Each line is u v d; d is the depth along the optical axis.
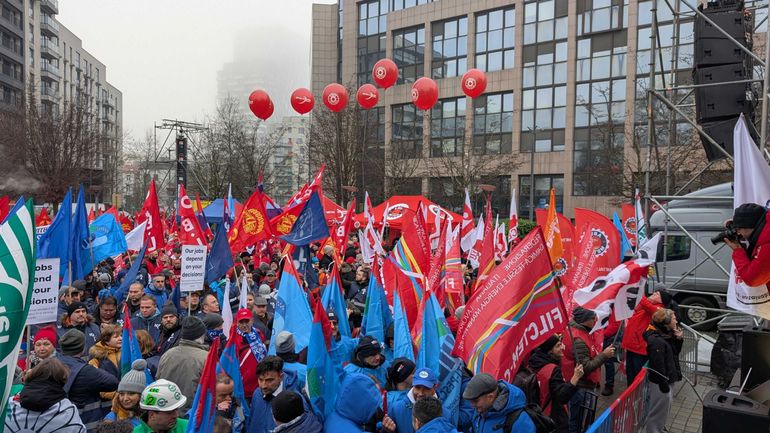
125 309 5.94
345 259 15.11
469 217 13.78
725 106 9.82
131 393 4.78
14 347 3.35
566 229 11.82
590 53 35.94
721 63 9.88
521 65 38.47
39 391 4.23
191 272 8.35
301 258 12.34
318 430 4.56
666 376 7.35
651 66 10.91
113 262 15.70
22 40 69.94
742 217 5.00
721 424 5.04
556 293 5.30
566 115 36.81
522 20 38.44
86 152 36.72
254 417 5.00
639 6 33.91
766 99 7.89
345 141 33.53
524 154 38.16
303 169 51.53
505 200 38.72
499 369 5.07
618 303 6.67
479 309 5.39
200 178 38.44
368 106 17.83
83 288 9.20
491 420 4.65
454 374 5.38
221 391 4.95
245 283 7.26
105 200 59.12
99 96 100.12
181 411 5.27
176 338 7.03
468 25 40.53
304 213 11.45
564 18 37.00
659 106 23.33
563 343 6.71
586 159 36.16
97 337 7.45
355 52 46.44
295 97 17.30
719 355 9.90
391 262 8.11
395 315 6.59
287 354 5.80
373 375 5.69
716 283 14.93
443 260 8.80
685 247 15.37
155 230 12.26
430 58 42.22
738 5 9.91
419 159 37.47
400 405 4.80
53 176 34.28
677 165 21.78
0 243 3.34
